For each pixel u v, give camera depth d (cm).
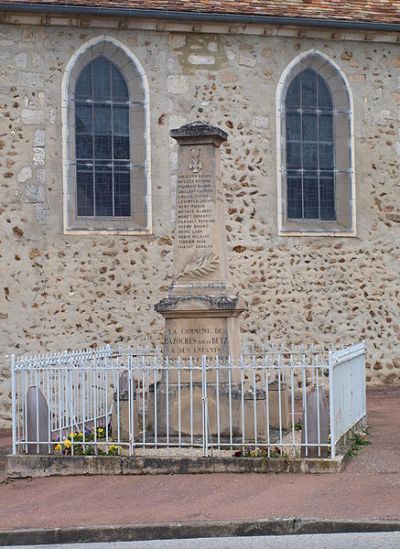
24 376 1210
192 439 1207
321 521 912
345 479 1073
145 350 1694
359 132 1945
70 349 1770
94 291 1789
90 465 1150
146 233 1823
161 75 1848
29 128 1778
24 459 1162
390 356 1927
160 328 1816
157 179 1844
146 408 1371
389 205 1950
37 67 1784
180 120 1856
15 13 1750
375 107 1953
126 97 1848
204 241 1298
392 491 1014
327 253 1911
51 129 1789
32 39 1783
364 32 1919
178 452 1180
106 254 1802
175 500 1015
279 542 881
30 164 1775
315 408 1130
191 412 1207
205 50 1866
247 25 1858
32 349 1753
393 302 1936
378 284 1931
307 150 1938
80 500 1038
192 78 1861
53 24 1783
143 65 1841
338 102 1947
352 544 859
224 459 1123
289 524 915
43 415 1188
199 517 943
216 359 1188
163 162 1847
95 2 1773
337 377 1179
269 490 1037
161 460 1136
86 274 1789
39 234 1770
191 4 1823
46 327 1761
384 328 1927
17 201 1766
